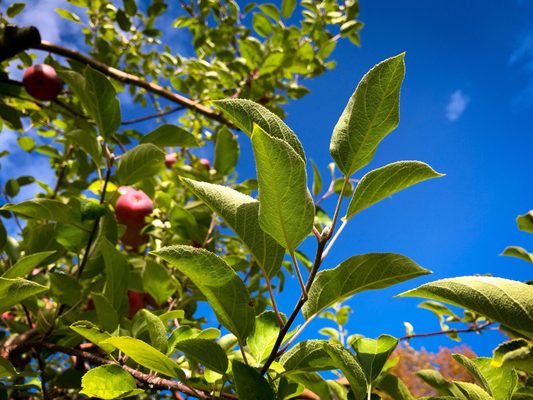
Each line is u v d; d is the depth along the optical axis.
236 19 1.30
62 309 0.58
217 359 0.31
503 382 0.33
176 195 1.00
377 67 0.27
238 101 0.27
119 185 0.59
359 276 0.29
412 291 0.25
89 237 0.58
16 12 1.02
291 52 1.17
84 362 0.63
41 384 0.51
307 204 0.26
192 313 0.78
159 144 0.63
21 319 0.80
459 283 0.24
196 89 1.17
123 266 0.52
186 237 0.73
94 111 0.58
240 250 1.01
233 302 0.29
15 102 1.15
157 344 0.37
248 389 0.27
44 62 1.08
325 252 0.27
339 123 0.28
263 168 0.24
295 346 0.33
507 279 0.23
